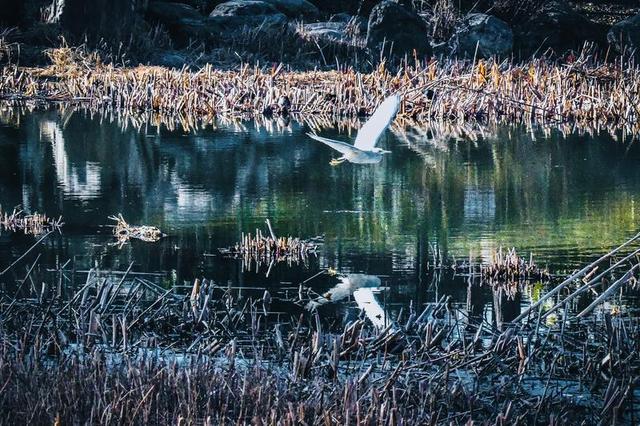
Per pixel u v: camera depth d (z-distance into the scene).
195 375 9.42
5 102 32.91
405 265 15.23
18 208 18.70
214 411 9.01
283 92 32.50
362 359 10.54
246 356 11.00
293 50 39.66
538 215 18.62
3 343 10.39
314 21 46.47
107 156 24.09
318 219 18.23
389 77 33.38
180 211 18.72
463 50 41.22
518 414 9.56
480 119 31.45
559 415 9.60
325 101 32.59
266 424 8.37
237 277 14.49
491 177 22.27
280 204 19.38
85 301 12.07
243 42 40.06
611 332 10.93
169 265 14.99
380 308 13.04
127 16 38.91
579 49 42.09
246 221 18.00
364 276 14.62
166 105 32.38
